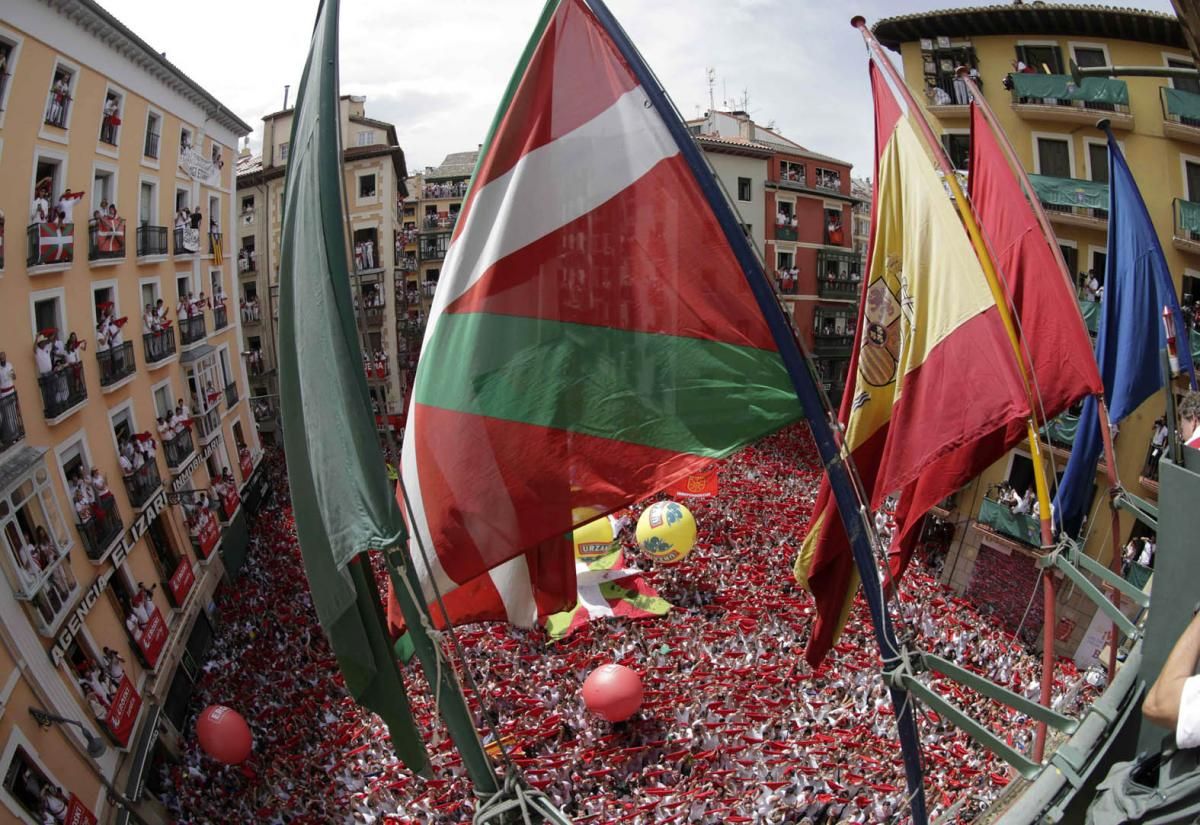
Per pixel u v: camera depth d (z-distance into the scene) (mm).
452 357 6059
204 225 33844
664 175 5668
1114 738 5281
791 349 5598
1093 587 7664
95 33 23453
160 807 19984
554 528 5848
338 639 5449
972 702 21609
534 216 5844
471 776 5352
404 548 4949
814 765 19125
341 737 21609
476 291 5977
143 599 22469
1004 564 28828
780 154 55219
